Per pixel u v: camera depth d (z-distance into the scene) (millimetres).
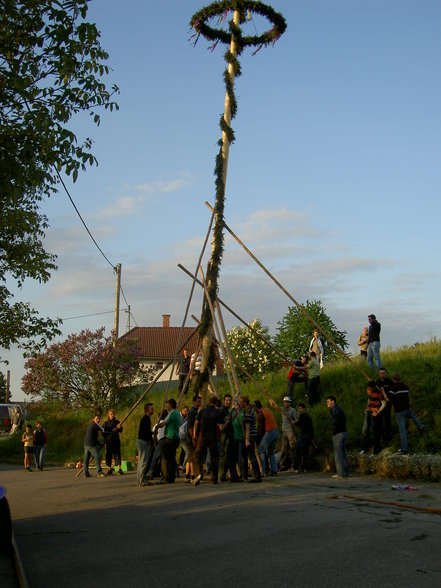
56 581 5941
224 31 18359
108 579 5938
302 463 15547
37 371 29078
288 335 44000
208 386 17328
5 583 5906
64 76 8984
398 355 21578
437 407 15930
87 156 9000
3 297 15602
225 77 17984
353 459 14609
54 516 9984
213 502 10648
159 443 14414
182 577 5891
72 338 29406
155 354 58500
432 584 5379
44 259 15625
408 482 12539
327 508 9383
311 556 6430
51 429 30312
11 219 14242
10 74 8742
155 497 11781
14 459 28375
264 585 5516
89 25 8719
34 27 8906
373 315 19828
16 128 9141
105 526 8773
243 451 13883
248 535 7621
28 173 8891
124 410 27828
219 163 17703
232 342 43250
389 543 6871
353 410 17594
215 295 17234
